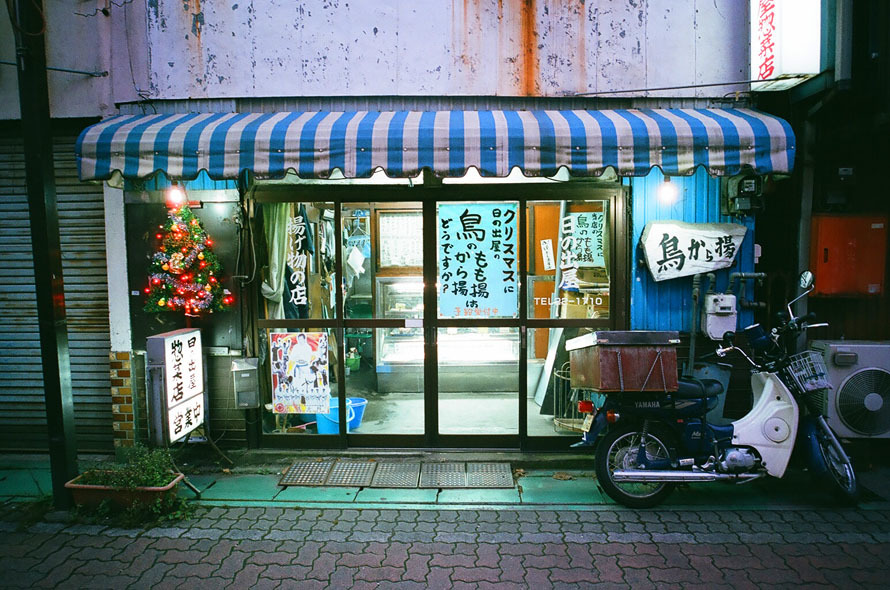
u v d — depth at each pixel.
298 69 5.69
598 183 5.65
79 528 4.46
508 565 3.90
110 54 5.75
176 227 5.46
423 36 5.64
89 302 6.03
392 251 6.06
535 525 4.47
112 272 5.83
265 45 5.69
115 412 5.92
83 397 6.12
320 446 5.96
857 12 4.99
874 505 4.75
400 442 5.96
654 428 4.72
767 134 4.75
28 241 6.11
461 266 5.87
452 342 6.05
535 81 5.66
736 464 4.60
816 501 4.85
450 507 4.81
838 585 3.64
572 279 5.86
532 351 6.02
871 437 5.51
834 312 6.02
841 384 5.50
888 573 3.77
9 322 6.18
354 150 4.77
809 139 5.70
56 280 4.70
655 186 5.64
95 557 4.05
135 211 5.78
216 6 5.66
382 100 5.73
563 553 4.05
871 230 5.79
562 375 6.02
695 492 5.06
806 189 5.76
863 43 5.00
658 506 4.78
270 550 4.12
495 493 5.08
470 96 5.69
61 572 3.86
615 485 4.71
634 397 4.67
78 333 6.07
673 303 5.73
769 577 3.73
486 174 4.73
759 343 4.98
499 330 6.05
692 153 4.73
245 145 4.80
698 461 4.75
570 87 5.66
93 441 6.17
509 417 6.15
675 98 5.68
